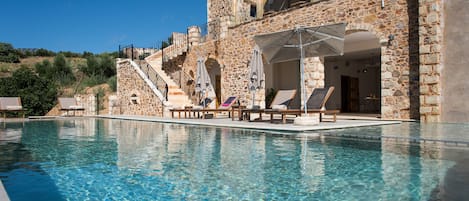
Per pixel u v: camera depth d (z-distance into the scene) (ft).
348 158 14.84
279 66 58.70
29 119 49.96
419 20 31.48
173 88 52.21
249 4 65.31
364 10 36.68
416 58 32.76
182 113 49.80
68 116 56.75
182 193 10.16
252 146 18.71
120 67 62.23
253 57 37.45
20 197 9.91
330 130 25.03
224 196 9.81
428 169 12.27
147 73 57.82
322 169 12.84
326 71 57.52
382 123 29.71
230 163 14.21
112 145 20.15
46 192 10.40
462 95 29.91
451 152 15.75
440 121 31.01
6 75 100.01
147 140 22.30
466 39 29.84
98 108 64.95
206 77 45.50
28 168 13.74
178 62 61.16
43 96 68.49
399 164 13.28
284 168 13.14
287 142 20.07
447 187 9.88
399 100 34.12
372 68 65.36
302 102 41.01
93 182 11.51
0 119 48.65
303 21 42.29
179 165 14.01
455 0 30.55
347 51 49.85
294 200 9.29
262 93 47.88
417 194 9.30
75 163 14.67
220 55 52.65
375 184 10.53
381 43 35.37
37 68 96.84
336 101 58.23
